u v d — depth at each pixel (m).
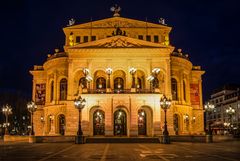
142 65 70.25
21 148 36.91
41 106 79.88
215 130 103.94
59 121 74.12
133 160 22.42
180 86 75.44
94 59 70.50
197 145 44.03
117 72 71.50
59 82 75.56
